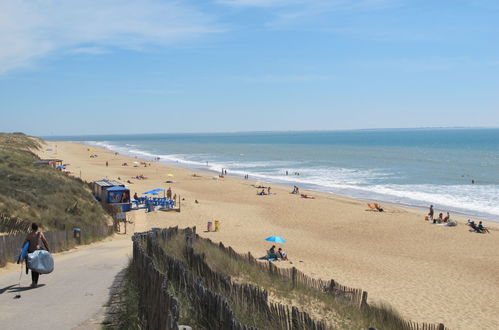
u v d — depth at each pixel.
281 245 28.34
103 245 21.09
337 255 25.98
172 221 35.09
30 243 10.99
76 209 26.00
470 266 24.20
